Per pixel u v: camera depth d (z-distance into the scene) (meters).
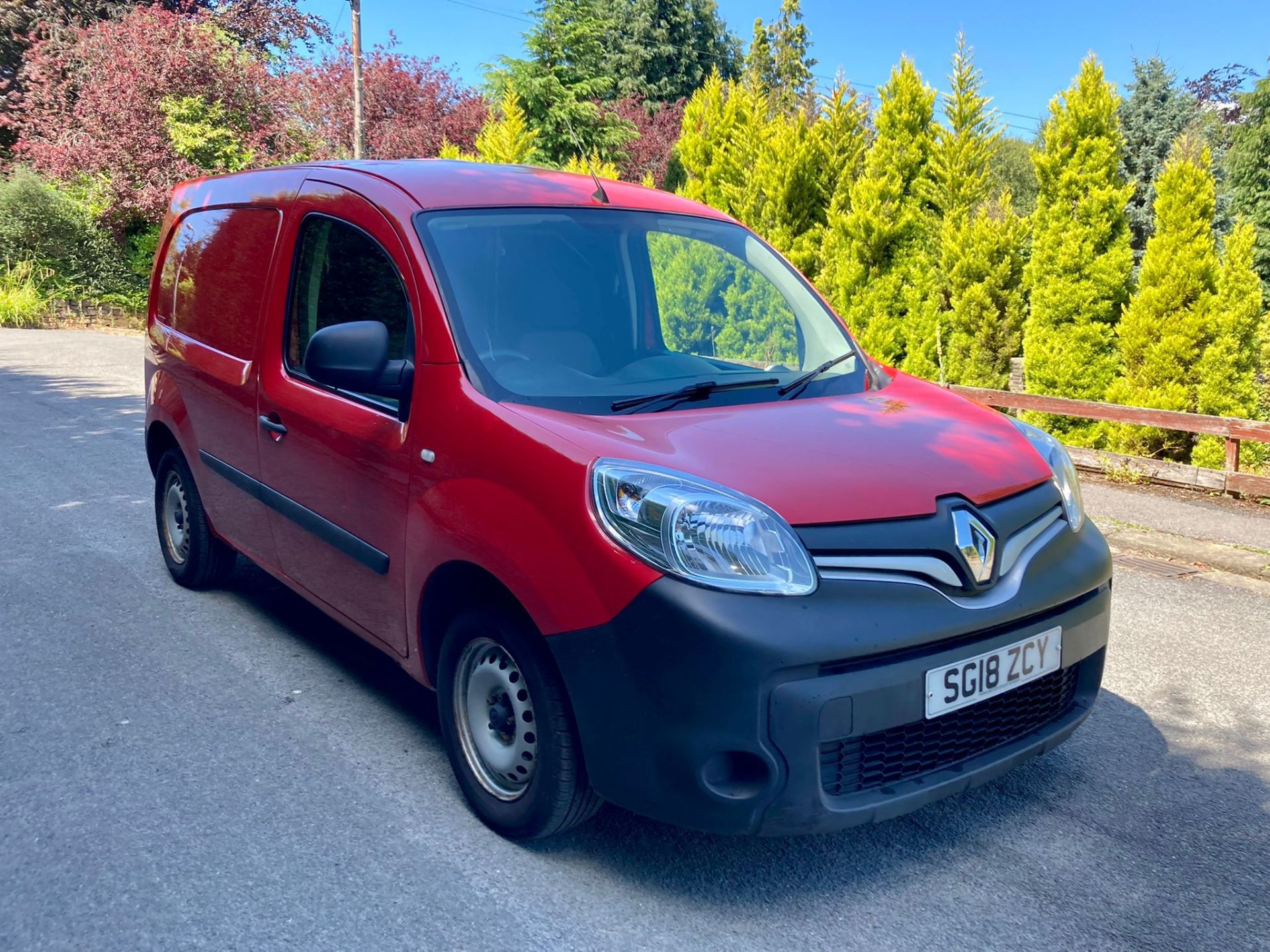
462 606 3.10
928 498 2.76
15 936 2.54
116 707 3.88
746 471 2.69
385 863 2.90
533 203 3.73
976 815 3.28
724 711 2.44
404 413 3.24
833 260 12.02
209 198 4.93
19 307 21.61
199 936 2.56
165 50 23.45
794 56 47.22
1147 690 4.37
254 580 5.43
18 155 27.92
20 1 30.73
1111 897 2.84
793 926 2.68
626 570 2.54
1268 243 26.58
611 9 50.22
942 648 2.66
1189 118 36.31
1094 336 9.97
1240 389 9.09
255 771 3.41
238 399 4.25
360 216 3.64
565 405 3.05
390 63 32.03
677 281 3.80
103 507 6.83
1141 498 8.20
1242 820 3.28
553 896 2.77
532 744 2.90
